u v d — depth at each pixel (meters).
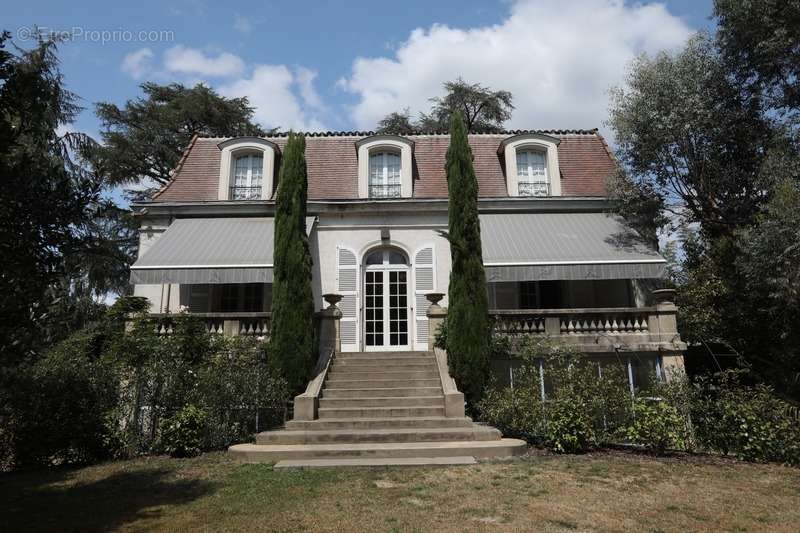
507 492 8.37
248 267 16.28
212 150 21.69
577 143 22.27
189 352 13.38
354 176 20.91
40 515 7.49
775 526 7.04
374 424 12.56
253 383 13.12
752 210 16.55
